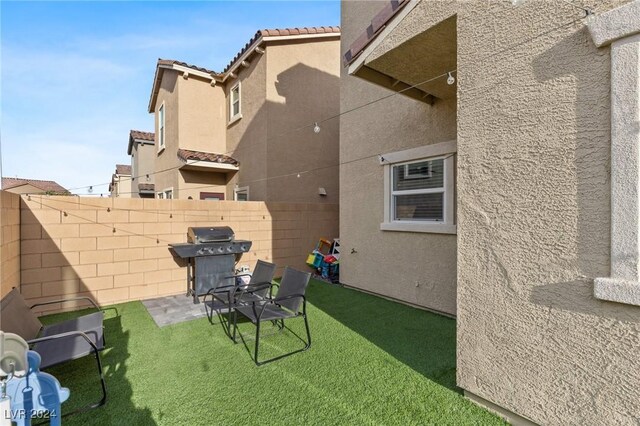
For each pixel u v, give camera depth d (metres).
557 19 2.12
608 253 1.91
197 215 6.91
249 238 7.73
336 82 10.59
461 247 2.68
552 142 2.15
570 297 2.06
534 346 2.23
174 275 6.55
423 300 5.52
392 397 2.83
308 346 3.90
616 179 1.87
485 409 2.60
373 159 6.50
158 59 10.94
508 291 2.37
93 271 5.73
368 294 6.59
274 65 9.17
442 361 3.51
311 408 2.70
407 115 5.79
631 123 1.81
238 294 4.88
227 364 3.49
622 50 1.84
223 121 11.28
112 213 5.90
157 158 12.83
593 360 1.97
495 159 2.45
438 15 2.86
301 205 8.61
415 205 5.74
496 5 2.44
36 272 5.21
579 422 2.02
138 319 5.04
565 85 2.09
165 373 3.31
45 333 3.49
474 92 2.58
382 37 3.40
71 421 2.57
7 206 4.30
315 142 10.00
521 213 2.30
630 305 1.82
